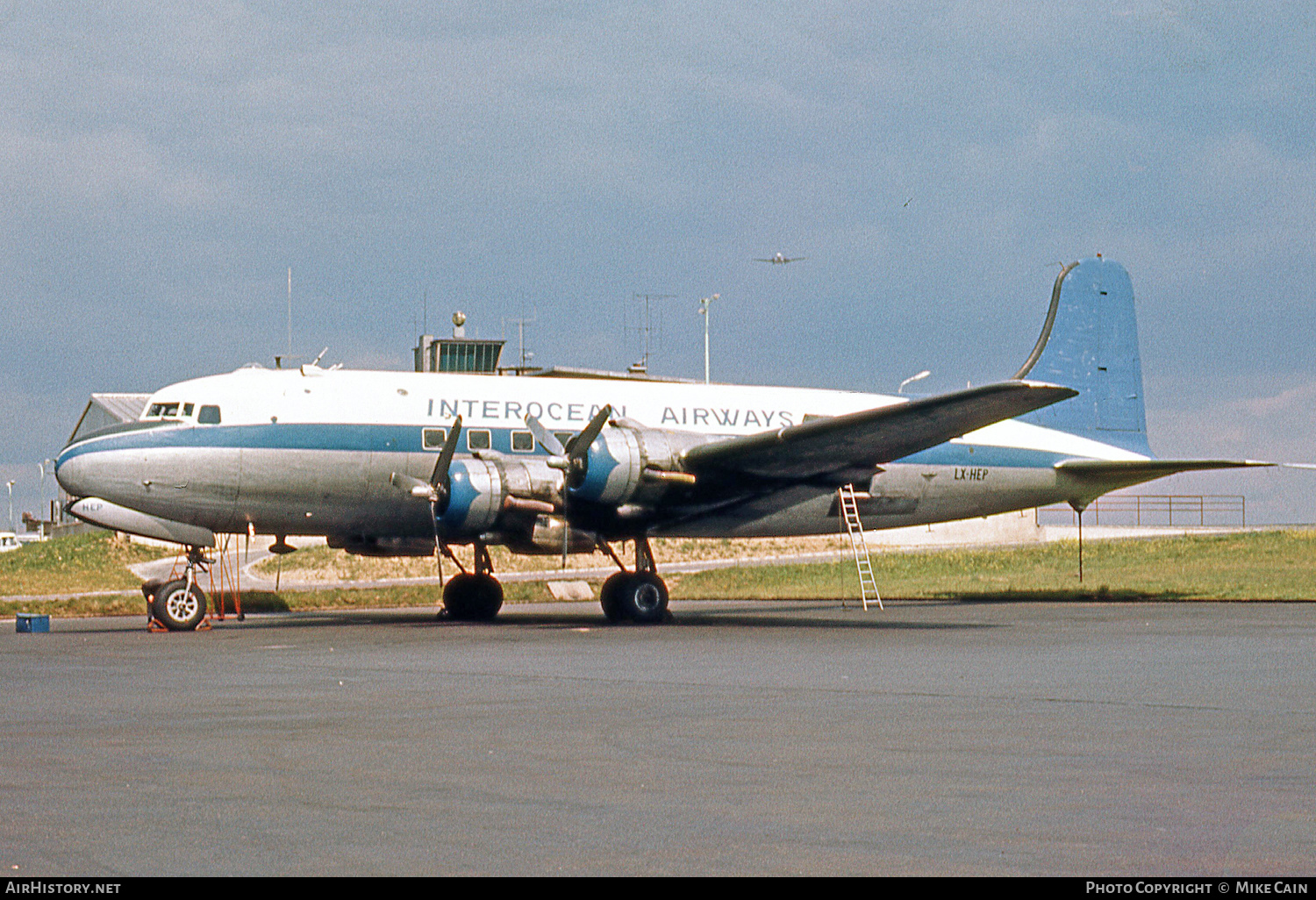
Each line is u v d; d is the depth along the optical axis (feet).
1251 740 35.55
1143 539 186.60
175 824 25.14
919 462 112.16
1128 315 126.52
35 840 23.81
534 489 91.04
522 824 25.17
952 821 25.40
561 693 47.26
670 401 106.42
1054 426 121.29
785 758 32.63
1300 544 169.27
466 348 263.49
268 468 94.32
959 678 52.54
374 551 102.78
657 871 21.74
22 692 47.96
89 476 90.74
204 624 93.40
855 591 149.07
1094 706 43.06
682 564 186.19
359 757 32.78
